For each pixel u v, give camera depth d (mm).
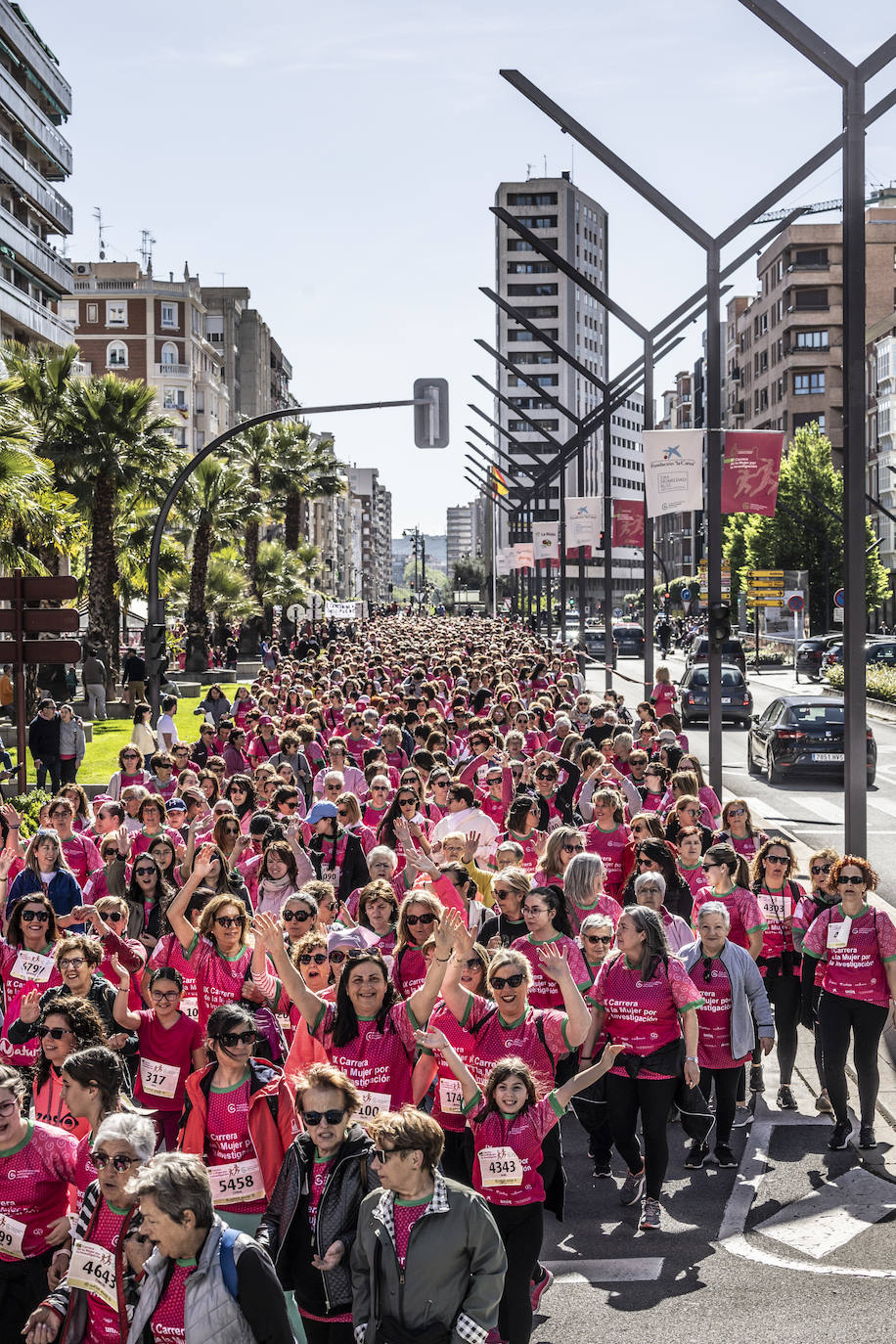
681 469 19453
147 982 8047
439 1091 6797
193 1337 4359
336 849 11656
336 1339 5371
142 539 44406
